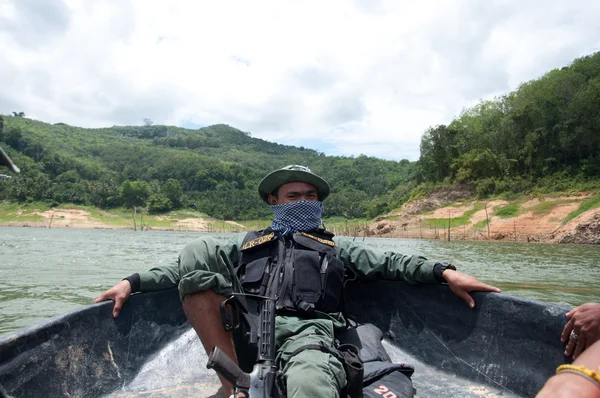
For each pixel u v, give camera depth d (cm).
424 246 2584
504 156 5200
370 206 8169
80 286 682
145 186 10531
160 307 235
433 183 5891
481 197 4884
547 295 657
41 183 9506
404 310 238
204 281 163
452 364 213
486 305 201
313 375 140
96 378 188
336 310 200
